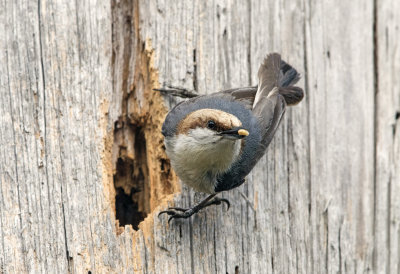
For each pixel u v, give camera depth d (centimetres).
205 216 999
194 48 1087
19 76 980
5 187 934
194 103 1005
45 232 931
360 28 1238
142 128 1100
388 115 1238
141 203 1110
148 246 953
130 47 1089
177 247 966
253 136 991
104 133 1000
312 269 1078
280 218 1061
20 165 948
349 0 1231
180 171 980
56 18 1012
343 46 1211
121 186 1105
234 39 1113
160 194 1064
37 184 946
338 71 1193
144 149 1109
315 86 1162
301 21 1175
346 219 1137
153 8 1080
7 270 902
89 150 981
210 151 934
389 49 1265
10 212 927
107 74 1027
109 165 1004
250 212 1034
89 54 1020
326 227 1108
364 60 1230
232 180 984
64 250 930
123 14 1087
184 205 1016
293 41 1166
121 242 945
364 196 1166
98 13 1034
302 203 1089
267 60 1096
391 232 1190
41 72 990
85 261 930
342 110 1178
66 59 1006
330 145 1148
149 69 1074
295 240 1066
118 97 1064
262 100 1038
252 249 1020
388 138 1227
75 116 991
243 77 1114
